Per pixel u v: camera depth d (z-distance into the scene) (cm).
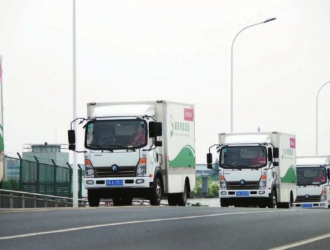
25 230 2780
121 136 6294
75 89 9119
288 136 9200
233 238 2569
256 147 8231
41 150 12588
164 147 6575
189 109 7162
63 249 2209
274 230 2898
